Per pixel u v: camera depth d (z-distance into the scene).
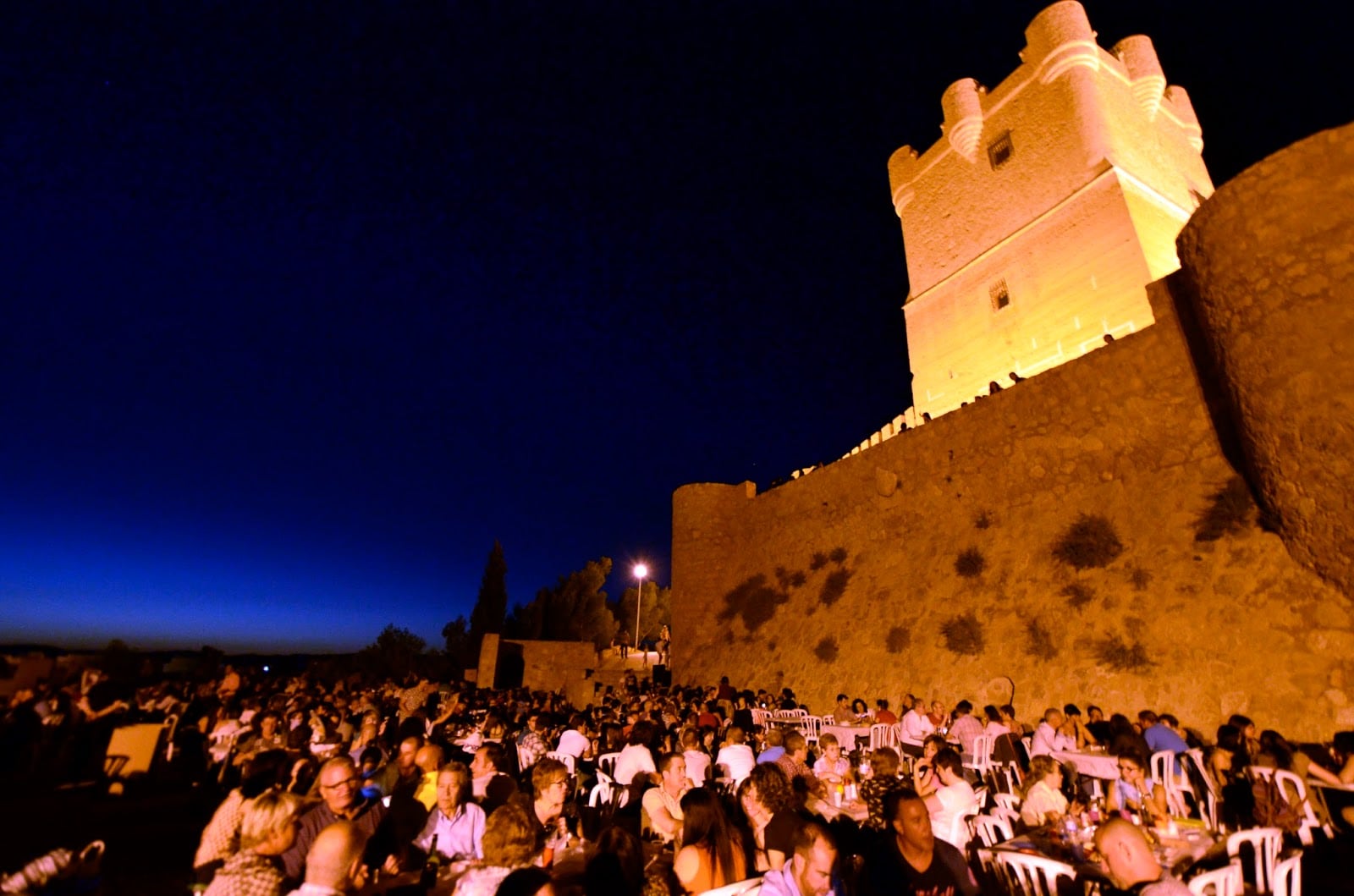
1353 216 8.79
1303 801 6.84
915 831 4.42
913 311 23.98
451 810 5.43
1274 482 9.60
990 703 12.58
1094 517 12.66
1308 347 9.02
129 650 21.36
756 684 18.62
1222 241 10.33
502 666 30.11
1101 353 13.54
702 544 24.33
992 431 15.48
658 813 5.90
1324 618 8.87
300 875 4.55
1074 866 4.91
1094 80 19.72
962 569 14.74
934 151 24.42
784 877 4.11
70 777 10.94
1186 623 10.34
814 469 22.80
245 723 11.28
